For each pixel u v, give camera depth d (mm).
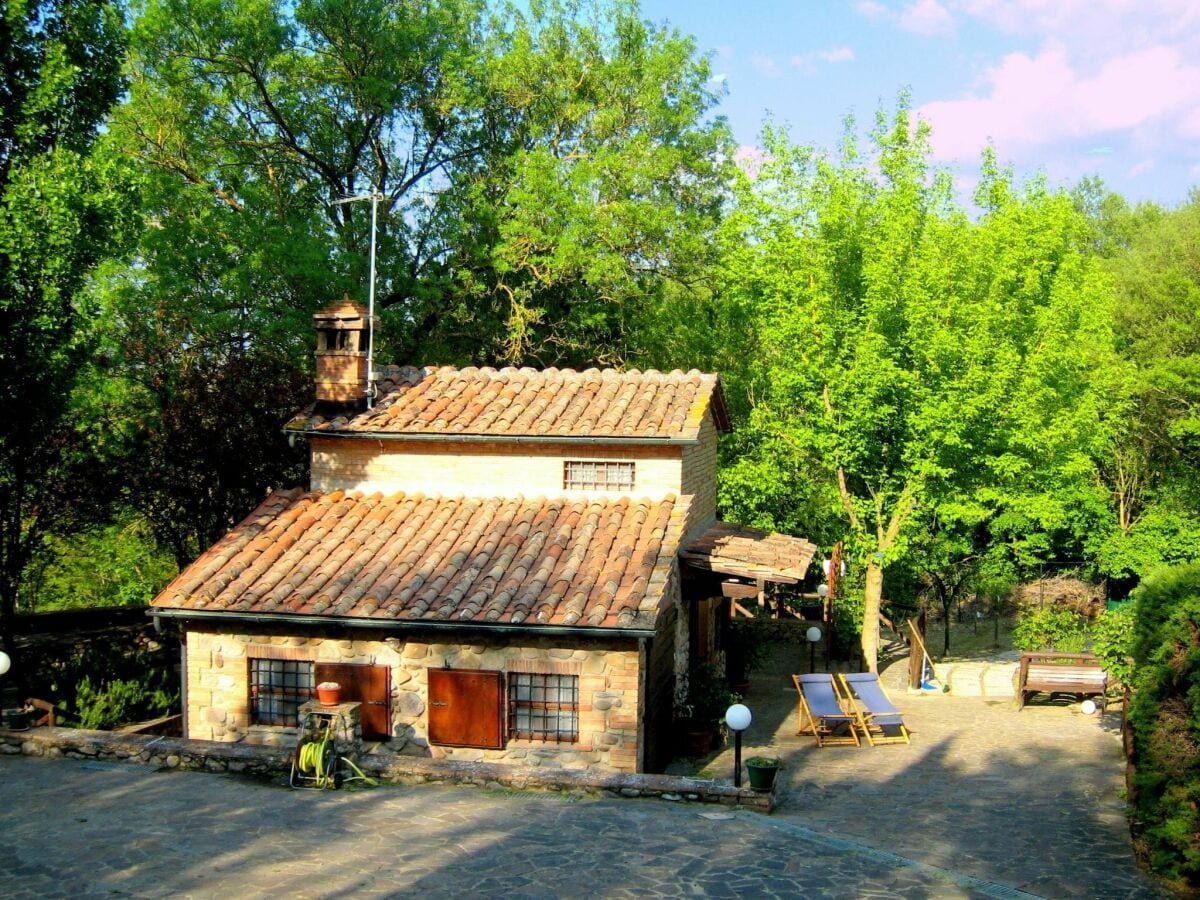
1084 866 11039
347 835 11320
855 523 24391
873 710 17812
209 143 29656
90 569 31891
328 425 18281
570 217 28734
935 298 22719
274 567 16344
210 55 28391
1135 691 11484
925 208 24125
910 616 30812
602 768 14914
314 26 28625
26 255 16891
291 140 30516
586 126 31547
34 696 18672
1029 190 24219
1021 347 23375
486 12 33781
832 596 25672
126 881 9852
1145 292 38062
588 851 10953
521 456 18062
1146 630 11188
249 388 23062
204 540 23375
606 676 14914
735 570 17672
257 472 23047
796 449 26531
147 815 11930
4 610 20656
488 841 11227
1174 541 32625
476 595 15156
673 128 31500
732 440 29766
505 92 31359
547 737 15258
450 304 31219
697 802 13000
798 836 11727
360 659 15625
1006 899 9906
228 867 10258
